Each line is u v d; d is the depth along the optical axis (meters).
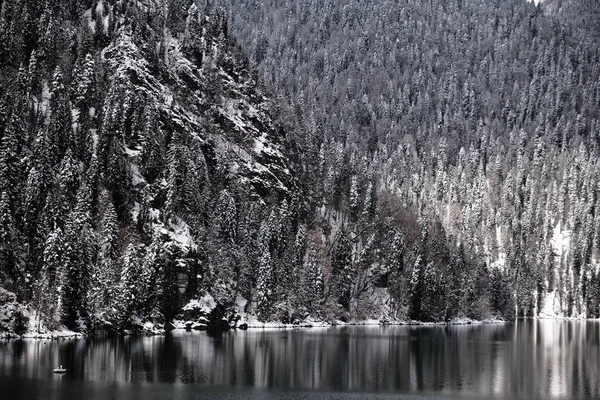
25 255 144.12
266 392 98.19
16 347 125.00
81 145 176.62
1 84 172.75
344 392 100.19
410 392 101.50
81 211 154.38
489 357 145.00
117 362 116.06
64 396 89.19
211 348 141.12
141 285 160.50
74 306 144.88
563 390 105.06
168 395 92.75
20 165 154.75
